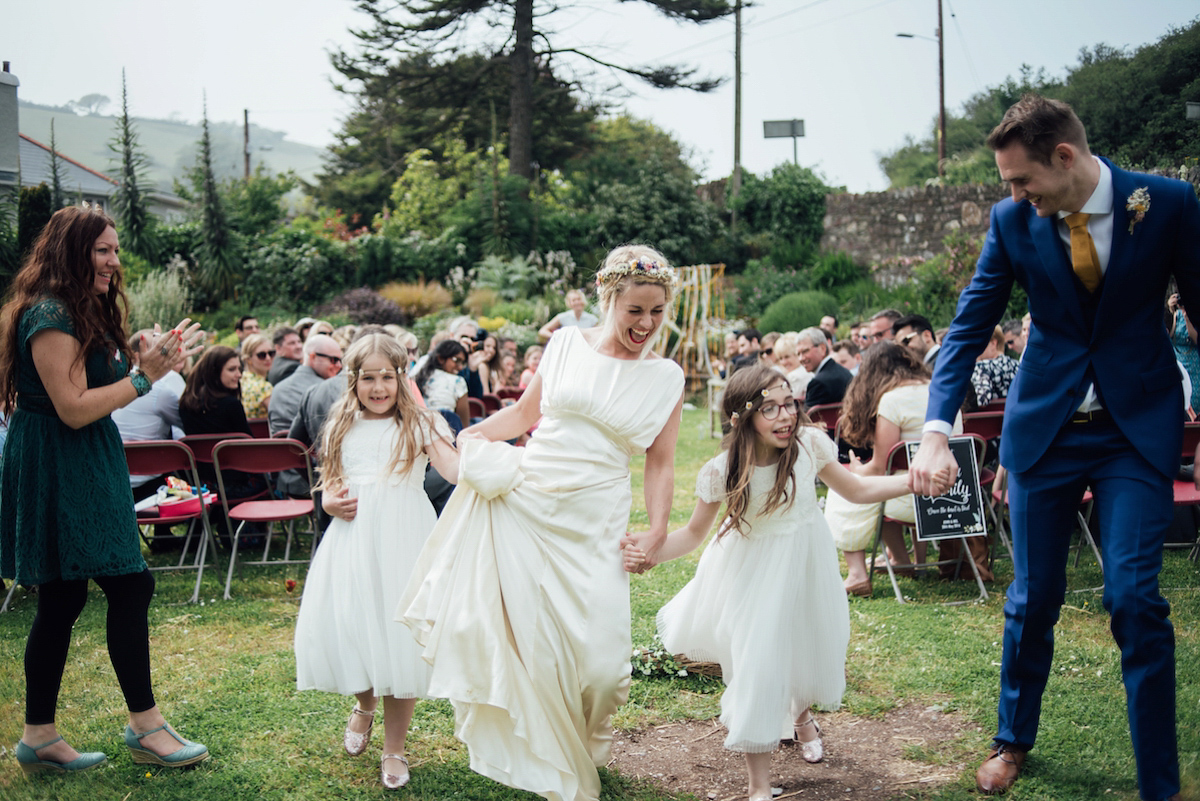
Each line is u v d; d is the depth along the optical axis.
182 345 2.79
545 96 24.27
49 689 2.84
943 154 22.05
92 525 2.71
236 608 4.62
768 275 18.52
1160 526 2.46
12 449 2.72
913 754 2.96
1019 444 2.68
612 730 3.06
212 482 5.70
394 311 16.83
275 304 17.25
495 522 2.62
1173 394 2.54
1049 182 2.43
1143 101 6.21
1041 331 2.67
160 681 3.64
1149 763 2.42
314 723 3.23
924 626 4.15
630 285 2.57
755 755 2.65
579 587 2.56
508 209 20.19
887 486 2.87
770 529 2.75
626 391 2.62
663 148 35.09
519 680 2.51
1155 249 2.45
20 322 2.68
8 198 9.80
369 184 31.47
